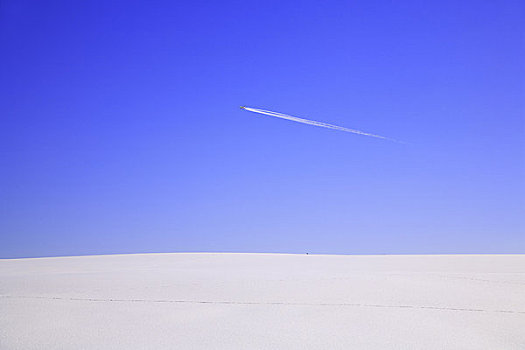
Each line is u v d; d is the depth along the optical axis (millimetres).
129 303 14867
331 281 18531
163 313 13594
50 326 12242
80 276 21094
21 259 35812
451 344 10828
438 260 29859
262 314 13445
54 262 32062
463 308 14031
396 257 33156
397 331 11766
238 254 36812
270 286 17578
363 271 22828
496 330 11891
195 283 18406
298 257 33938
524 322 12625
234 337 11336
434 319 12859
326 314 13414
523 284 17781
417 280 18734
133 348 10555
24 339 11164
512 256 32250
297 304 14625
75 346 10672
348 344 10805
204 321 12734
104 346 10672
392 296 15680
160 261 31734
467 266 25469
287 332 11703
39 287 17734
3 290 17109
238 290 16875
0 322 12617
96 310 13961
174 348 10539
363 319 12859
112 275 21484
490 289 16812
